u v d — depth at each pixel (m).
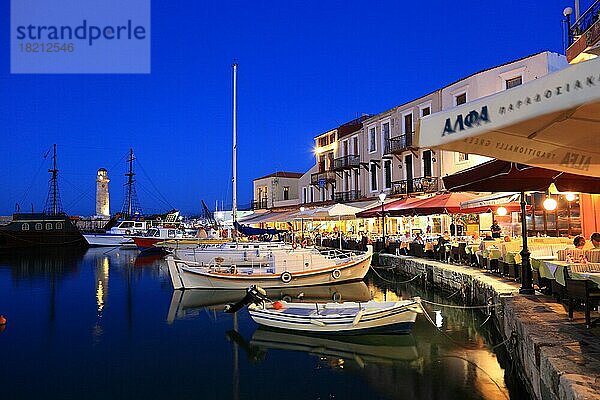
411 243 25.44
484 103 4.08
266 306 14.70
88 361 11.73
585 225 16.48
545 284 11.38
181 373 10.66
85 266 39.06
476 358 10.83
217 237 50.06
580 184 9.64
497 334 11.91
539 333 7.33
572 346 6.55
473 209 20.31
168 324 15.75
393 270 25.41
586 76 3.32
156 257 48.53
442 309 16.23
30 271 35.22
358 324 12.45
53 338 14.09
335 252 26.27
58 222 68.81
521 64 26.59
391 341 12.37
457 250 20.30
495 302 12.16
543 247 14.62
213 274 22.41
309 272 22.55
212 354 12.10
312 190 52.38
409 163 35.44
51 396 9.41
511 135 4.90
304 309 14.42
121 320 16.58
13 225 67.06
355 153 44.16
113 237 68.38
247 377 10.30
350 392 9.19
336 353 11.73
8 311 18.64
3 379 10.44
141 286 25.83
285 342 12.97
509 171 7.93
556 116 4.29
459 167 30.03
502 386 9.02
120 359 11.86
